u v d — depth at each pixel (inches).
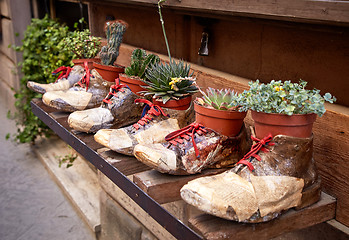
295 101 41.0
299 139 42.0
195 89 57.9
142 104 64.1
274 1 47.7
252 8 50.6
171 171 46.8
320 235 50.5
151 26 86.5
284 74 59.2
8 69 165.9
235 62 66.9
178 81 54.6
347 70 50.2
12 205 108.3
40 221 101.8
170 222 42.9
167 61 77.3
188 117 58.1
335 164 47.6
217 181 40.8
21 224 100.7
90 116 60.6
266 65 61.7
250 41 63.6
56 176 115.2
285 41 58.1
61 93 69.2
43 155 129.4
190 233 40.1
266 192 40.1
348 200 46.4
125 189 50.6
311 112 42.1
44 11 147.0
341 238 48.1
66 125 66.6
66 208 106.4
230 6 53.5
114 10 97.7
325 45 52.6
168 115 56.4
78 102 67.6
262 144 42.5
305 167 43.8
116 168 52.1
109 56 69.8
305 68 55.9
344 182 46.8
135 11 90.9
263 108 42.1
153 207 45.4
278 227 42.0
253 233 40.1
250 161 42.6
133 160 54.0
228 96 50.3
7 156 135.5
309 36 54.5
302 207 43.8
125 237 85.1
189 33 76.4
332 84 52.4
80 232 97.8
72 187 109.1
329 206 46.7
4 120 166.9
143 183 46.9
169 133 52.2
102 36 104.0
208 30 71.1
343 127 46.2
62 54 118.5
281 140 41.8
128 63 88.5
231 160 50.8
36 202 109.3
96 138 55.4
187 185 40.4
